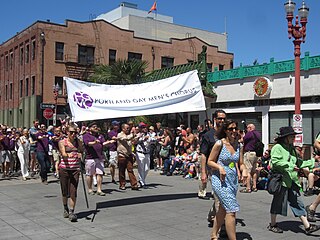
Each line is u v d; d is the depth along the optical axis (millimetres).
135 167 18531
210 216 7098
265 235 6508
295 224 7273
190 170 14547
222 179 5520
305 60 17328
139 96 8922
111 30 38250
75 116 8133
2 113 44438
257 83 19188
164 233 6605
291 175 6539
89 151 10367
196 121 22844
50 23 35250
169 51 41625
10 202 9531
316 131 17234
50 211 8438
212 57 44188
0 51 45375
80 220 7578
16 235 6543
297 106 12594
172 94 9016
